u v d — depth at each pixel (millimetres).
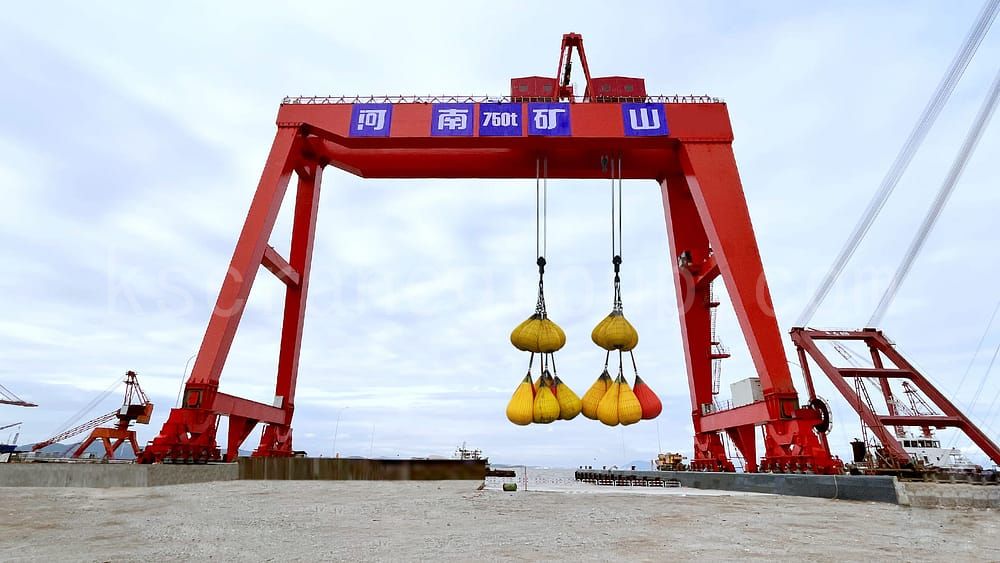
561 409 15570
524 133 23266
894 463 28578
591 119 23453
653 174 26594
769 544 7184
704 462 24875
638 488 20625
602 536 7676
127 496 14164
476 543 6996
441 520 9539
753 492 18625
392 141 23375
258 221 21891
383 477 23484
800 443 18156
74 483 16531
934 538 8102
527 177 25906
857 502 14391
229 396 21031
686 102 23984
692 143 23062
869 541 7688
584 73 26875
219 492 15617
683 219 26562
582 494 16188
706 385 25984
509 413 15539
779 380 19391
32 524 8898
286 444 25672
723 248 21281
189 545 6836
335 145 25328
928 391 37875
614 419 15641
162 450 18531
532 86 25375
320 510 11141
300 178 27031
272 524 8922
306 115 23719
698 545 6980
